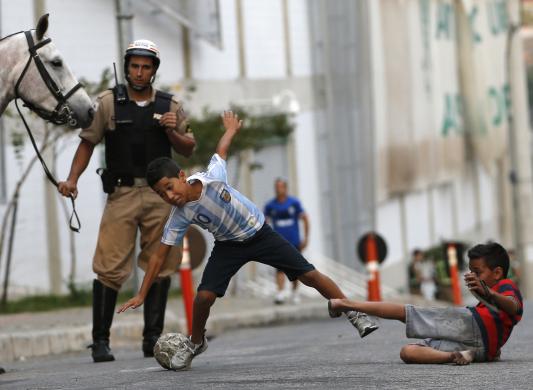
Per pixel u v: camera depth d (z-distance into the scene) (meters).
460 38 94.75
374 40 77.94
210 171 19.98
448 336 20.08
